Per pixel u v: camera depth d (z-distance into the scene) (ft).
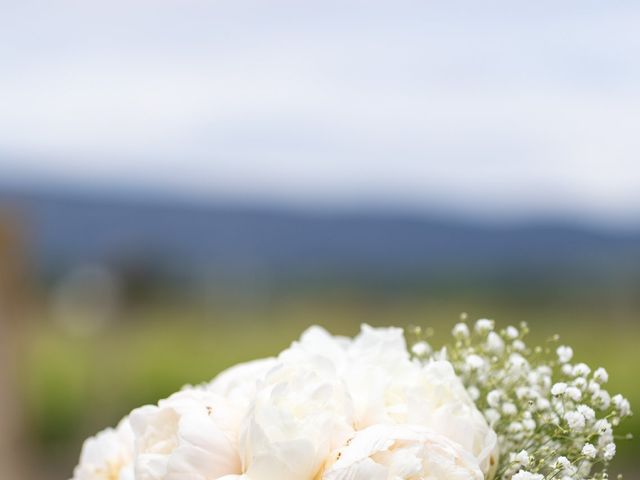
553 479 5.15
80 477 5.80
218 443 4.78
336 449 4.75
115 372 45.57
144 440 5.00
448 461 4.72
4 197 27.61
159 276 51.57
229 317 82.43
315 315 103.04
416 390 5.15
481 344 5.88
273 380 5.02
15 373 27.73
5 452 27.91
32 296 29.89
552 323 87.76
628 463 32.37
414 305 124.98
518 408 5.69
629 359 42.37
